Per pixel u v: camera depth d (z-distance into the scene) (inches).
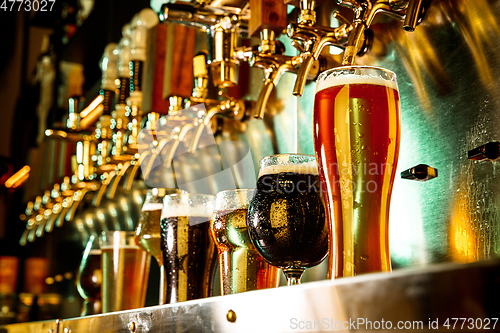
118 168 85.4
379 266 23.6
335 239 24.6
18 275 147.6
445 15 36.7
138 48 77.0
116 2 116.7
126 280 53.3
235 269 35.5
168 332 29.0
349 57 33.5
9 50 169.3
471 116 34.0
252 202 31.1
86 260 60.8
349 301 16.6
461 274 13.2
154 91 72.3
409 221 38.1
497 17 32.9
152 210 49.1
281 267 30.7
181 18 51.2
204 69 59.8
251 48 49.6
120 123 85.0
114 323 35.1
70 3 142.6
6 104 165.9
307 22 40.5
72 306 123.9
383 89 24.9
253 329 22.0
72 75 140.5
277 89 58.6
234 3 50.6
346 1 35.2
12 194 158.7
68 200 112.0
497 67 32.5
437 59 37.2
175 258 41.0
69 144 111.3
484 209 32.4
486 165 32.5
